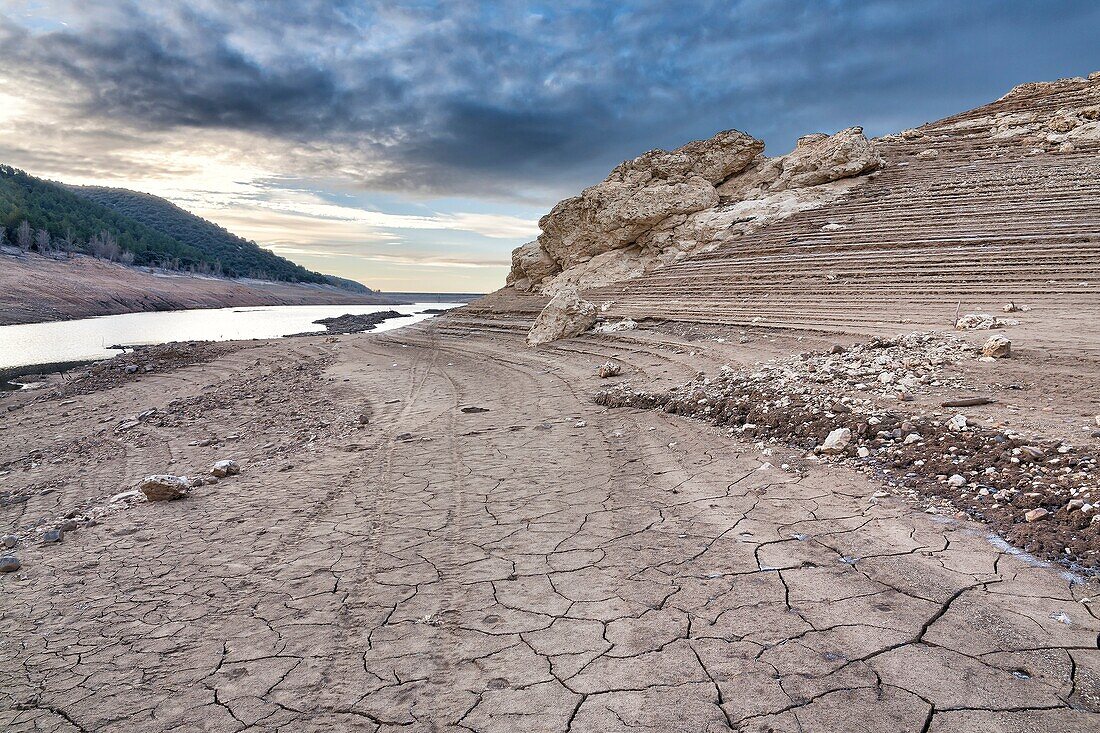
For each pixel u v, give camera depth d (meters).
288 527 5.71
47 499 8.75
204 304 105.75
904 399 7.42
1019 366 8.39
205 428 13.34
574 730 2.61
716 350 14.38
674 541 4.61
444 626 3.62
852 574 3.80
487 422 10.36
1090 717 2.41
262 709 2.92
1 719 2.98
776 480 5.74
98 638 3.78
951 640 3.02
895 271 17.19
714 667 2.98
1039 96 29.81
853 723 2.50
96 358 31.33
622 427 8.88
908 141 29.38
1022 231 17.30
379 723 2.75
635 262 29.89
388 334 34.56
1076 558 3.67
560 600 3.83
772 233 24.39
